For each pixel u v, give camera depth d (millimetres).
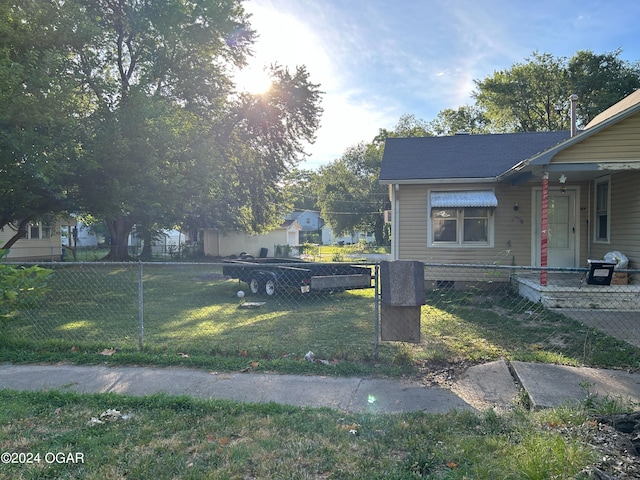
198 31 19891
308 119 26266
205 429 3424
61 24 11953
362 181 48188
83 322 8125
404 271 5152
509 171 9938
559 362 5129
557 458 2750
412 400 4086
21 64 10766
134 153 12438
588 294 8664
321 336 6812
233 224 29781
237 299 11398
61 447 3135
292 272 11320
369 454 3002
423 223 12117
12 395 4164
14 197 11695
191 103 21625
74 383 4605
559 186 11539
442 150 13477
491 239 11820
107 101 14383
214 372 4949
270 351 5605
